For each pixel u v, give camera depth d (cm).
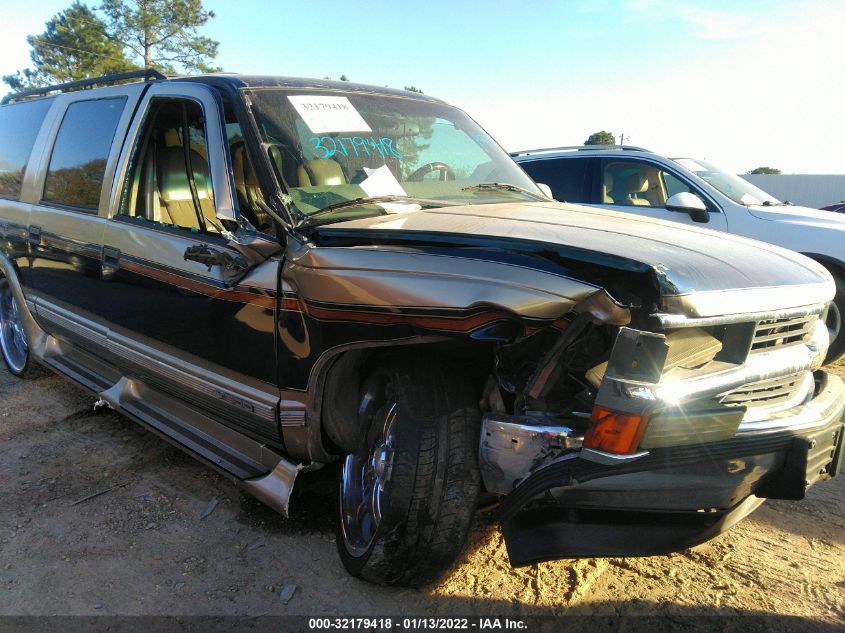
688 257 228
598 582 273
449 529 237
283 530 314
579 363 221
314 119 315
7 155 514
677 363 213
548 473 212
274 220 268
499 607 257
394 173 323
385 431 259
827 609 257
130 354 368
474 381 248
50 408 468
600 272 210
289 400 275
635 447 198
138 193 363
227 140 296
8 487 355
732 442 218
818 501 346
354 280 236
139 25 3456
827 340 276
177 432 346
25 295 479
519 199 349
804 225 576
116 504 337
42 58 3575
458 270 220
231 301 289
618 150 706
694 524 224
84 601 263
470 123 404
